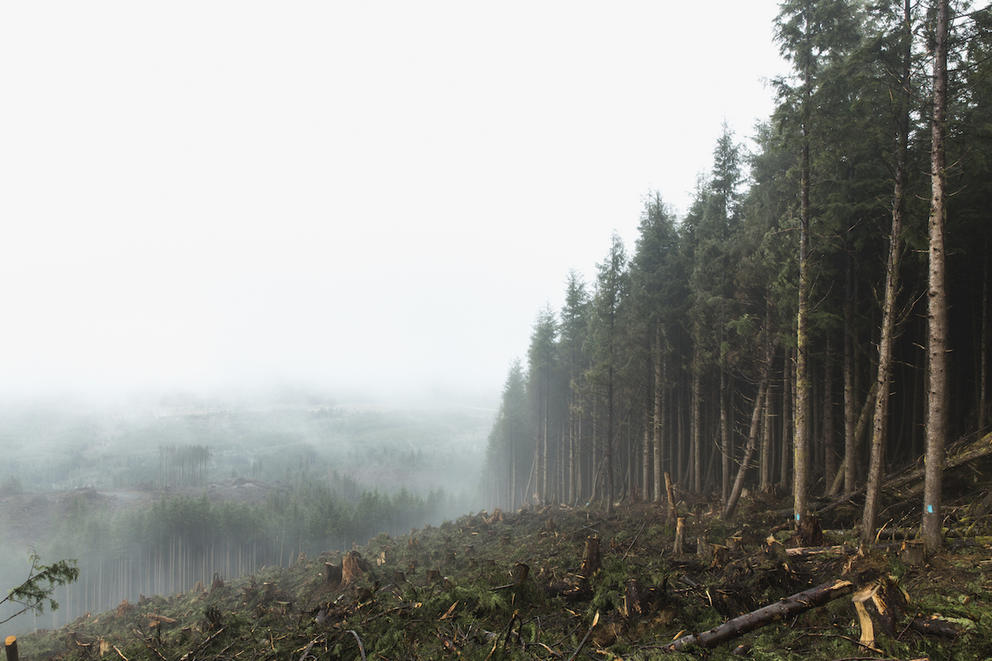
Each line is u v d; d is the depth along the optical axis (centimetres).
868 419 2002
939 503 991
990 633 580
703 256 2442
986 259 1836
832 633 639
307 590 1833
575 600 1034
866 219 1722
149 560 8319
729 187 2467
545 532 2266
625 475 4206
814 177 1772
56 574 796
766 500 2070
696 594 882
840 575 837
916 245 1411
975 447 1472
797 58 1537
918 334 2112
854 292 1855
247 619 1297
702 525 1819
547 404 5012
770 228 2030
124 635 1791
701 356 2623
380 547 2841
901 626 629
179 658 1052
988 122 1341
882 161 1566
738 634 673
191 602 2284
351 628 962
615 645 734
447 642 823
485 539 2591
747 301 2205
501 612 973
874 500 1204
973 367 2062
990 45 1084
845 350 1845
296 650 920
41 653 1759
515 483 6569
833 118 1446
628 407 3434
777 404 2672
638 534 1800
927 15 1183
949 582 793
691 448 3180
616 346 2997
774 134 1797
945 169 1087
